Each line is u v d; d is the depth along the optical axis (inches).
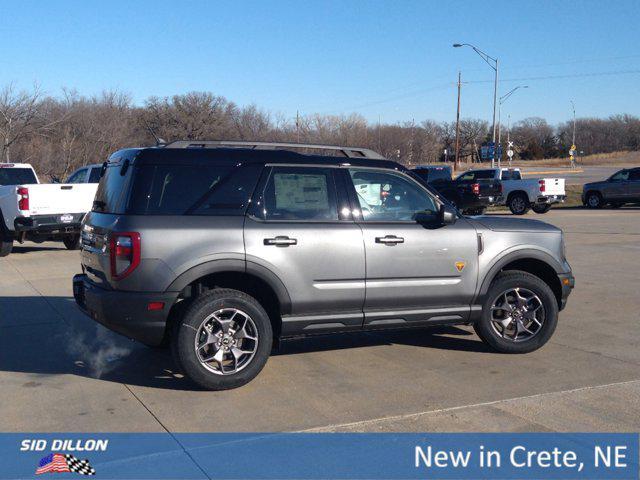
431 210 253.3
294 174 234.7
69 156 1434.5
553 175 2294.5
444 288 249.0
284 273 226.7
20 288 406.3
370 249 237.5
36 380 235.0
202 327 217.2
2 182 673.0
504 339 261.7
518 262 274.2
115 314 216.1
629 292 386.3
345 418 198.2
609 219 915.4
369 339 287.9
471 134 3393.2
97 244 228.7
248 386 227.0
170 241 215.5
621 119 4284.0
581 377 234.8
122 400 214.8
